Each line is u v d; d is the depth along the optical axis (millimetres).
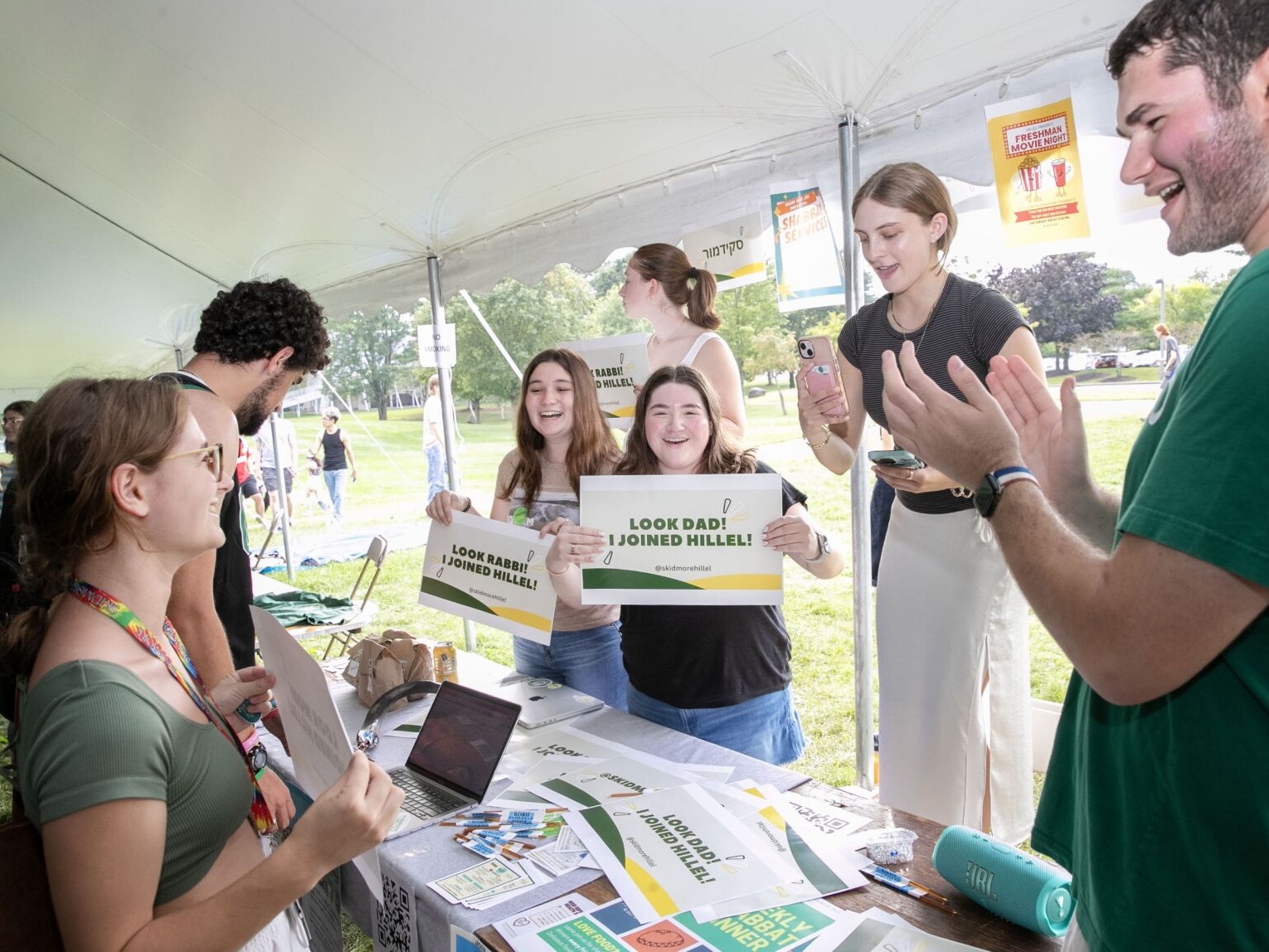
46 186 4938
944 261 2121
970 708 2105
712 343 2998
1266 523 631
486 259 4426
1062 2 2164
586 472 2553
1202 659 679
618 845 1362
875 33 2412
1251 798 723
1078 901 922
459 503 2328
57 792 848
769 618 2100
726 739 2061
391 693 2074
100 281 6156
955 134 2539
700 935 1122
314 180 4207
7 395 7934
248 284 1942
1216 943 756
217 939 861
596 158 3480
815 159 2924
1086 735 901
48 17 3332
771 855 1311
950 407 877
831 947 1082
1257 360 645
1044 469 1033
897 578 2227
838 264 2916
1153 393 5176
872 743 2955
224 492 1083
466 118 3418
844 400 2254
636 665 2135
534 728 1951
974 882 1145
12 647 1000
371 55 3160
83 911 850
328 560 8547
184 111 3840
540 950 1106
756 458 2260
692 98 2939
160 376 1677
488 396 15961
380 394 17422
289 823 1620
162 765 915
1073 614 739
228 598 2205
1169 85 712
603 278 15195
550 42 2863
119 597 988
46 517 934
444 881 1303
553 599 2084
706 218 3338
